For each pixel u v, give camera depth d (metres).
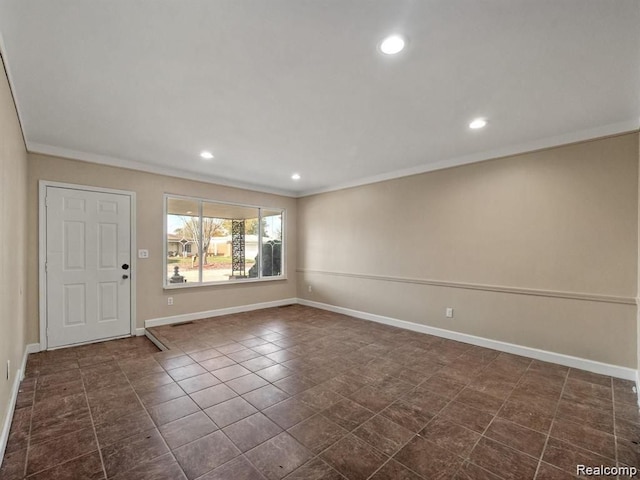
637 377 2.65
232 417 2.19
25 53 1.81
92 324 3.86
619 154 2.85
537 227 3.31
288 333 4.21
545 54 1.83
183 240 4.78
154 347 3.70
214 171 4.65
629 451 1.85
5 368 1.97
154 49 1.79
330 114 2.67
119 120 2.79
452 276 3.98
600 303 2.95
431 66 1.97
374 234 4.91
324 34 1.67
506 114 2.66
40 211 3.47
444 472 1.68
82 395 2.50
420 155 3.84
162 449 1.85
